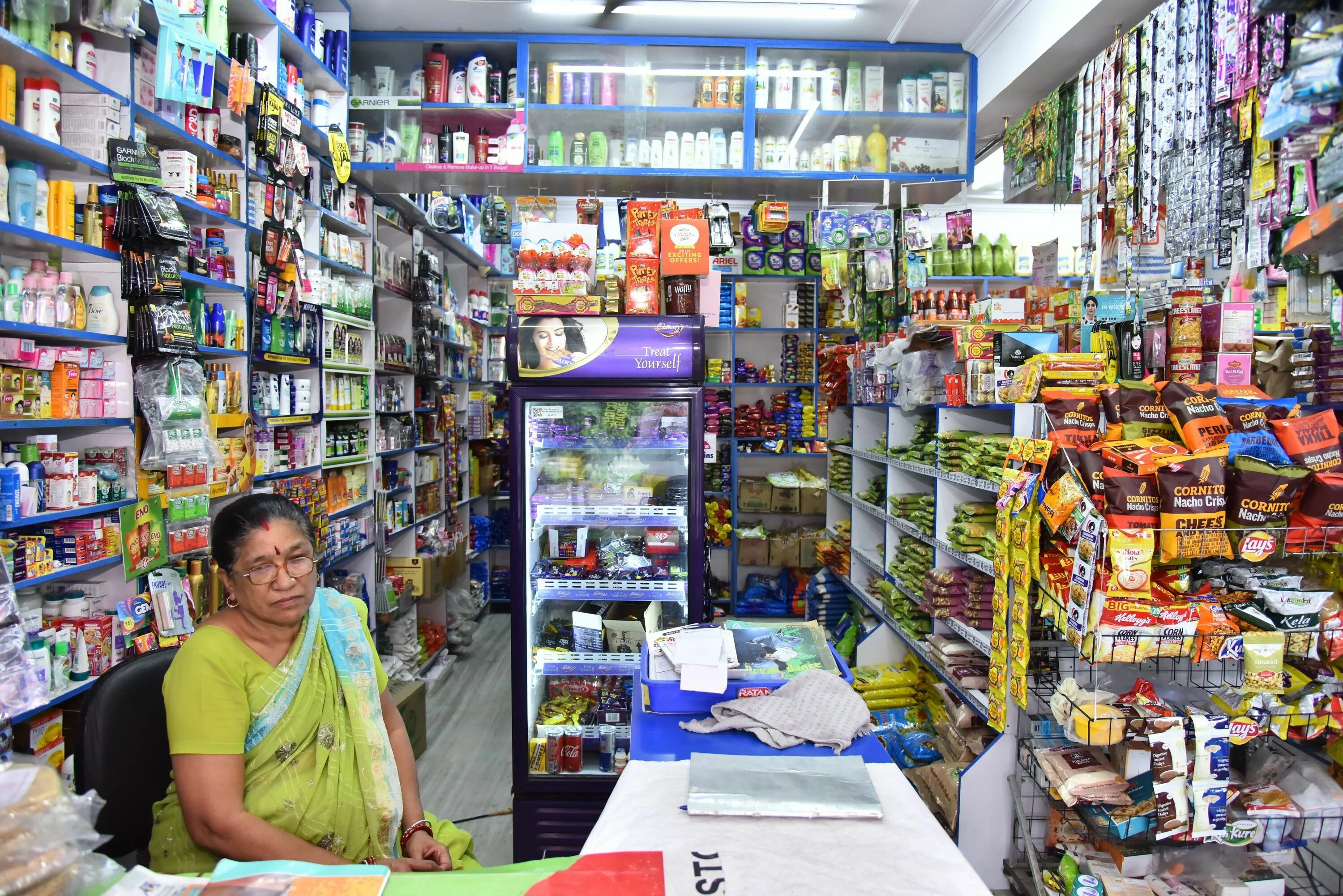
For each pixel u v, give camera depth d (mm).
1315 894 2340
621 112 4348
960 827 2551
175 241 2479
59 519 2248
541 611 3330
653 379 2865
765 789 1389
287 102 3271
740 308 6605
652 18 4129
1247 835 2107
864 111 4465
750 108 4367
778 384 6594
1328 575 2281
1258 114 2350
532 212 3410
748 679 1867
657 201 3066
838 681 1845
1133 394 2268
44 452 2205
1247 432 2205
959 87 4555
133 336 2410
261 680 1633
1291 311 2375
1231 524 2102
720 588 6676
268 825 1535
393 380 4930
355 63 4379
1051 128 3670
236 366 3084
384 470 4754
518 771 2945
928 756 3469
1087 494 2113
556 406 3018
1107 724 2094
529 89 4328
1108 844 2305
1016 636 2438
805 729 1668
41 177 2186
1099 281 3236
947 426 3504
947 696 3410
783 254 6473
